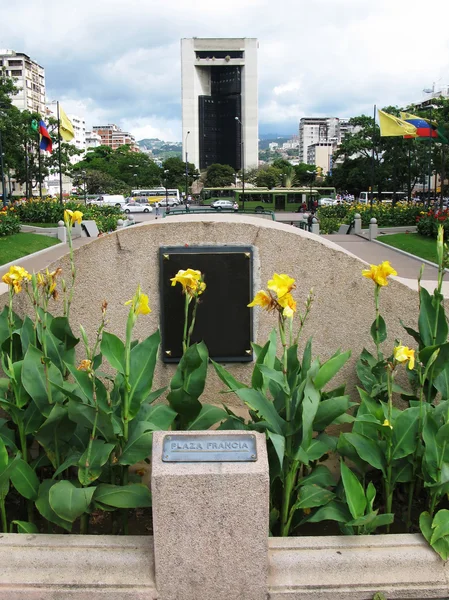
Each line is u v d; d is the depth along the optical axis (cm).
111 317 438
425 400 388
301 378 323
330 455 401
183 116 11844
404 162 5594
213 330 436
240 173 9856
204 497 251
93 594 261
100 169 9456
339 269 439
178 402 329
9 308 380
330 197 6412
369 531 294
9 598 260
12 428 382
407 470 325
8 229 2475
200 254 429
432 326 382
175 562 257
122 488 299
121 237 430
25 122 4359
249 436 268
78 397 298
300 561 270
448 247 385
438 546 276
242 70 11725
